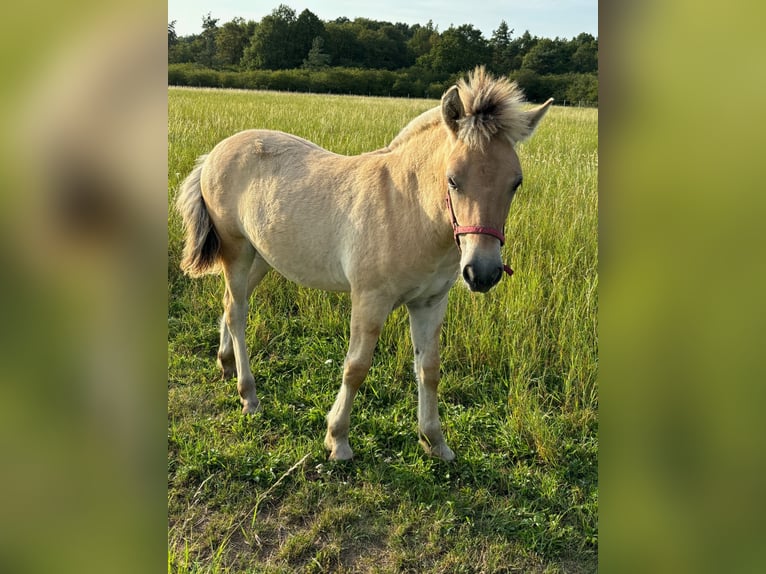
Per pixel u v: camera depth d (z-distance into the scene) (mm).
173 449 3482
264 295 5094
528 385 4016
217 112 14312
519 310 4363
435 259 3008
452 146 2662
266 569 2684
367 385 4074
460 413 3824
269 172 3598
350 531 2916
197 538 2842
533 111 2697
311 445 3471
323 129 11945
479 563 2758
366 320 3205
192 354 4531
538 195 6945
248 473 3236
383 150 3346
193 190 4055
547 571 2711
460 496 3154
